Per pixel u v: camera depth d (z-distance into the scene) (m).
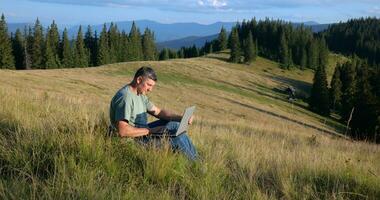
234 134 10.82
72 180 4.34
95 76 67.50
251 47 151.12
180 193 4.67
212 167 5.55
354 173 6.21
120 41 128.75
